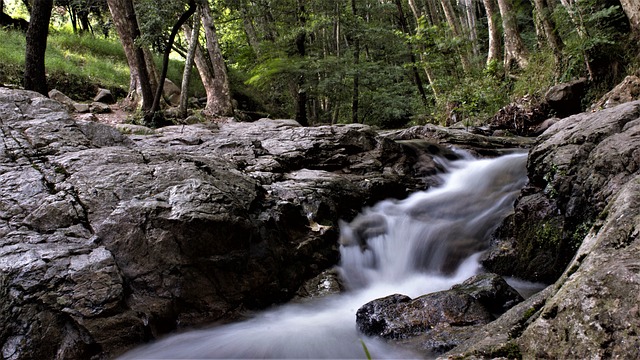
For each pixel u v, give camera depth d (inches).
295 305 191.3
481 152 347.6
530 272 185.6
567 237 174.1
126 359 142.9
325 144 305.3
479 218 237.5
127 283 154.0
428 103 704.4
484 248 217.5
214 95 602.5
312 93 636.1
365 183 275.6
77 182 176.4
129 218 164.1
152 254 161.0
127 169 185.9
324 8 636.7
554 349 70.0
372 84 678.5
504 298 148.5
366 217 254.2
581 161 179.9
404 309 146.9
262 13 606.2
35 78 317.1
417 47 633.6
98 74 663.8
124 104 574.9
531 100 459.8
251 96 790.5
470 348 82.3
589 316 67.9
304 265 208.5
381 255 236.7
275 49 600.1
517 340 77.2
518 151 348.2
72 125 216.1
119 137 225.5
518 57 540.7
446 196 273.1
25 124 206.5
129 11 462.9
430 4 703.1
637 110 186.4
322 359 142.2
